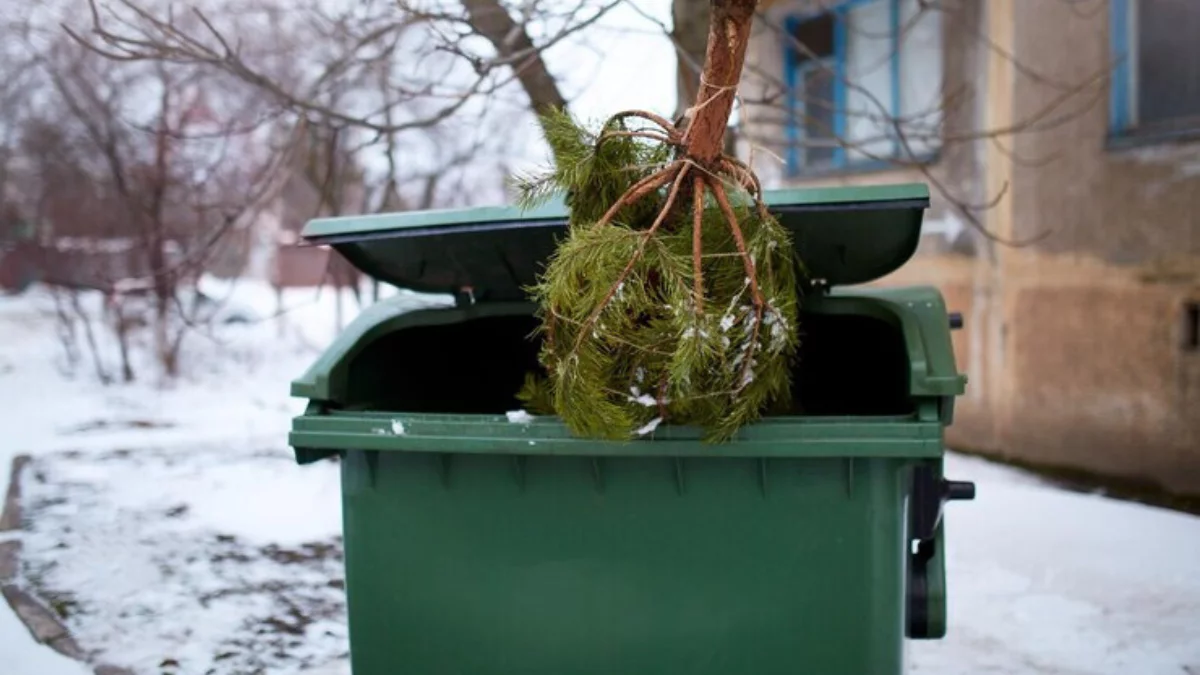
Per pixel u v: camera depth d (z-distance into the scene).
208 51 4.94
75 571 5.07
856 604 2.18
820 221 2.46
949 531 5.81
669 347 2.04
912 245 2.67
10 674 3.81
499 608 2.34
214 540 5.70
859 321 3.20
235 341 15.16
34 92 12.48
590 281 2.05
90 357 14.45
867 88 8.98
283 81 7.82
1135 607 4.58
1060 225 7.44
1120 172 7.03
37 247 13.26
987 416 8.05
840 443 2.10
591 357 2.05
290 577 5.05
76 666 3.90
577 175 2.23
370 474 2.39
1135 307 6.98
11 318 20.05
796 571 2.20
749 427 2.13
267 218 17.14
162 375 12.26
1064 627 4.34
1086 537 5.66
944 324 2.52
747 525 2.21
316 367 2.55
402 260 2.95
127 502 6.56
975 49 8.01
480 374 3.43
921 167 5.65
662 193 2.24
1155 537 5.64
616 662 2.29
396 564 2.39
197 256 6.24
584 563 2.29
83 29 6.48
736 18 2.07
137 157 11.17
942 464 2.49
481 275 2.96
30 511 6.30
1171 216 6.75
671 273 2.04
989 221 7.96
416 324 2.87
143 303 14.30
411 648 2.39
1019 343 7.77
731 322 2.05
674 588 2.25
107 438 9.01
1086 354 7.30
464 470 2.34
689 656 2.25
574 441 2.20
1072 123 7.30
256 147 10.47
